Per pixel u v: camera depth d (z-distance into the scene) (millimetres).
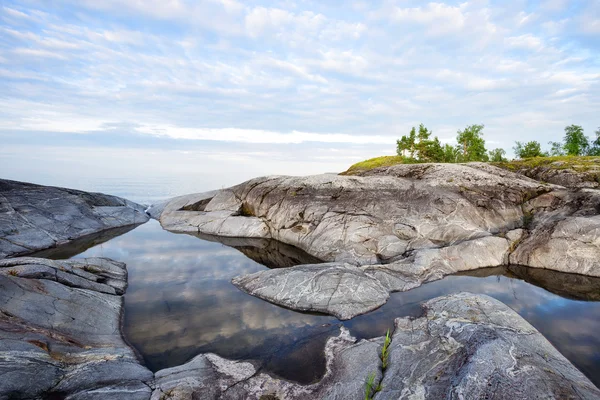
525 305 13000
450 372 7695
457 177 23938
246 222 26109
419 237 19422
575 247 16828
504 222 20594
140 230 27219
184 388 7918
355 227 20625
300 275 14359
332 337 10594
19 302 9781
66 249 20969
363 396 7516
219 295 14328
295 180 26547
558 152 64875
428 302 12688
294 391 8039
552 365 8156
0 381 6586
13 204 22797
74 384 7305
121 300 13500
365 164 58875
